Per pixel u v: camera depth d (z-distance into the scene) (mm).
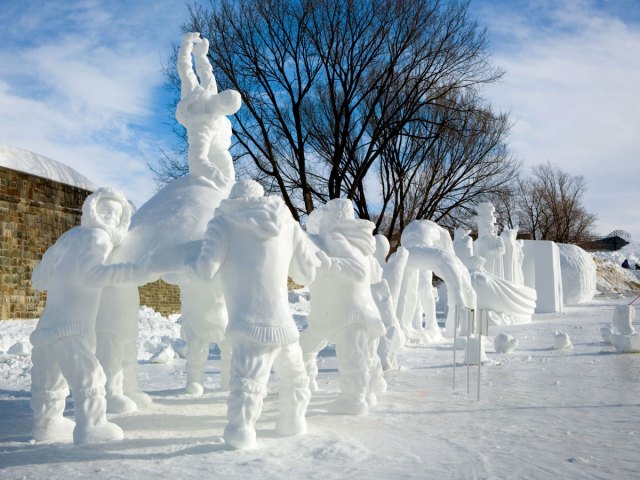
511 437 5332
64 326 5199
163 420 6066
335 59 27781
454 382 8523
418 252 14492
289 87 28438
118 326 6449
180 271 5359
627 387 8125
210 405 6906
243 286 5082
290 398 5324
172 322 20547
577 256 32969
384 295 10930
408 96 28516
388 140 29000
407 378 9391
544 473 4211
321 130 30703
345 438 5234
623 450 4863
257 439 5168
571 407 6758
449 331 17047
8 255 21422
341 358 6445
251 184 5348
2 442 5383
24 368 11258
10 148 25188
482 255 23109
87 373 5230
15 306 21562
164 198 6250
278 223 5137
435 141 31062
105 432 5195
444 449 4902
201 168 6535
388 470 4289
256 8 27391
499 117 31906
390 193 31906
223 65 27219
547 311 26438
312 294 6539
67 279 5297
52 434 5477
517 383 8625
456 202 32688
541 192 62750
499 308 20875
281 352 5254
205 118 6766
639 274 57344
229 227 5203
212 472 4238
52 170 26484
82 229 5500
